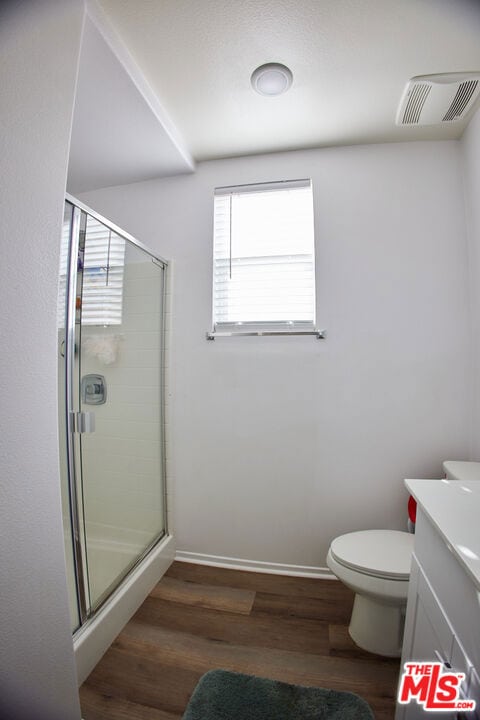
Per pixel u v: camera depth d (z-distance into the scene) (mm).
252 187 1877
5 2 760
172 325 1951
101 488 1459
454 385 1656
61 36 911
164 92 1432
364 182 1765
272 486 1815
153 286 1882
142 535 1747
